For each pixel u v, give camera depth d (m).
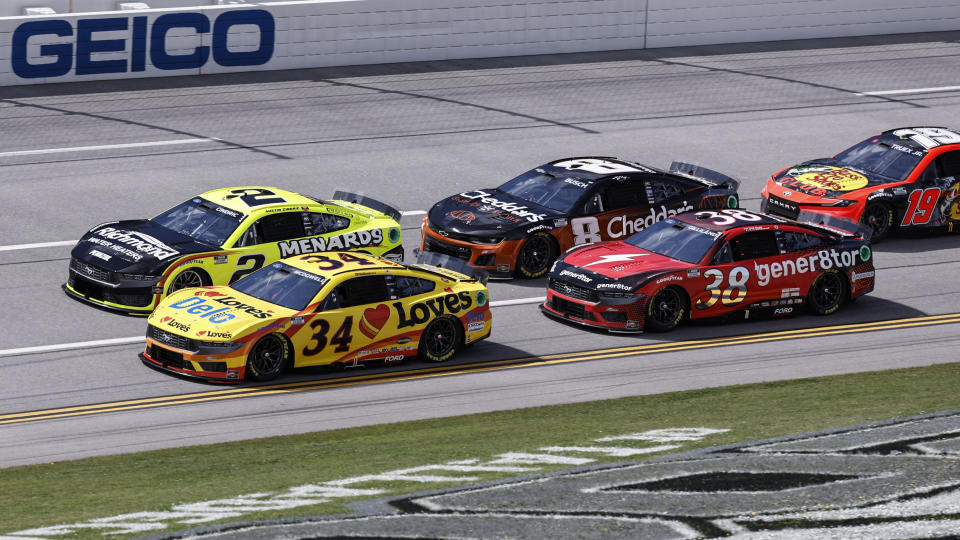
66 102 109.31
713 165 100.38
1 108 106.25
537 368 61.53
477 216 76.75
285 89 117.25
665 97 120.19
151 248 67.25
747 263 69.62
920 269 80.69
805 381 59.03
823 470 43.03
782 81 127.81
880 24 150.38
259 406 54.66
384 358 61.06
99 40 116.00
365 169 95.56
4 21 111.38
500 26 132.62
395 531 36.88
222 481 43.41
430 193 90.75
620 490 40.94
